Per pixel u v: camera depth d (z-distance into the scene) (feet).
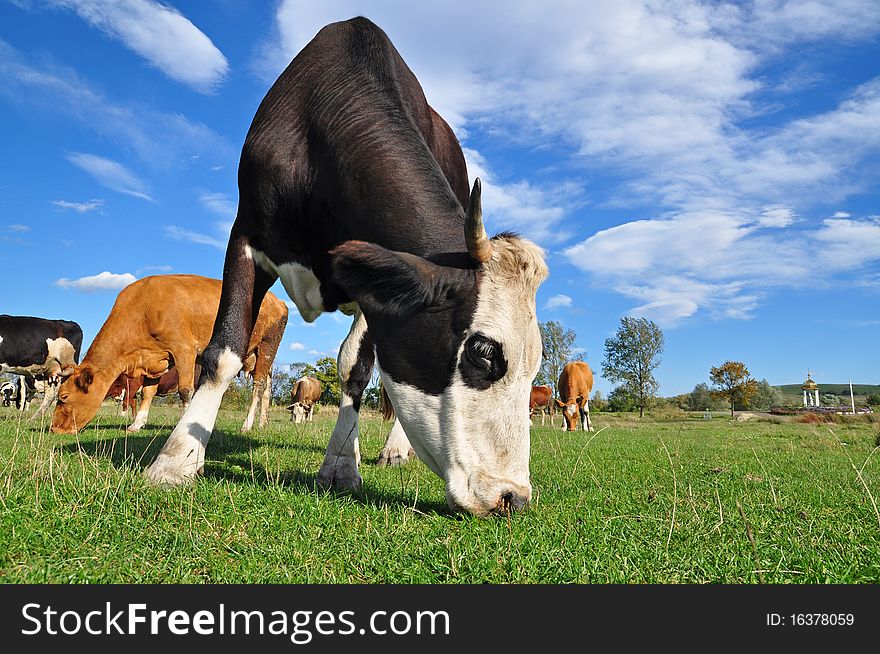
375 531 10.92
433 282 12.60
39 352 60.75
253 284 17.89
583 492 16.25
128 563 9.02
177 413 56.39
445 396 12.84
